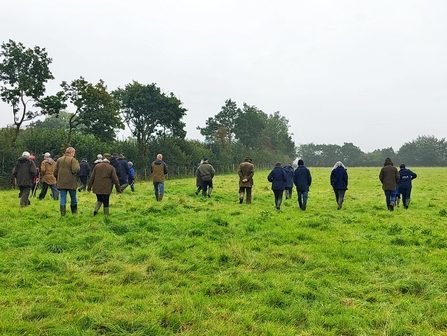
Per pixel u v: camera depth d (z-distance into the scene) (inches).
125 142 1535.4
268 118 4549.7
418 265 260.5
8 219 393.7
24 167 487.2
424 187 993.5
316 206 584.7
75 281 220.8
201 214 453.7
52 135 1222.9
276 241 323.9
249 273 241.1
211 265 255.0
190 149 2036.2
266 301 197.2
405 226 409.1
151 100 1674.5
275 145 4424.2
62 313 176.6
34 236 317.7
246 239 326.3
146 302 190.2
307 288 215.6
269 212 490.0
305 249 297.6
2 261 250.2
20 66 1112.8
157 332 161.0
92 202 549.3
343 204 609.3
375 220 447.8
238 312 182.4
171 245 294.7
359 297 210.7
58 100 1157.1
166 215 444.1
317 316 180.9
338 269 250.8
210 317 176.6
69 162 417.4
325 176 1593.3
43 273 232.2
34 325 161.2
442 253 293.1
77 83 1284.4
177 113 1747.0
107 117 1328.7
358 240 337.1
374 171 2327.8
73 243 295.7
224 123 3503.9
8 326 158.1
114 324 165.5
